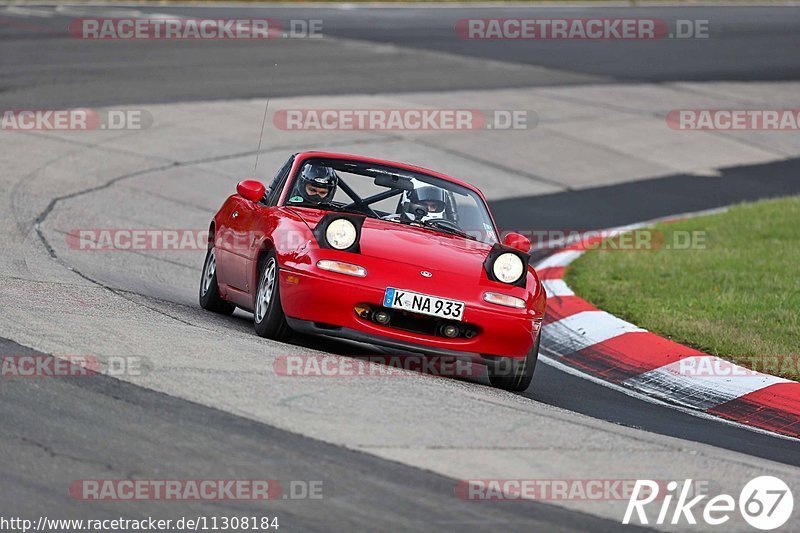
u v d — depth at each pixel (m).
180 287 36.81
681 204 64.38
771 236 52.75
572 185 66.69
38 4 111.06
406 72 91.88
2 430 17.73
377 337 25.28
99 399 19.58
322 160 30.81
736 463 20.86
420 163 65.94
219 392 20.66
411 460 18.33
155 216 48.62
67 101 68.31
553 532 16.31
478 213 30.45
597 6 150.12
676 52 115.44
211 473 16.95
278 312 26.45
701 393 29.28
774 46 123.00
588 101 88.44
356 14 125.94
